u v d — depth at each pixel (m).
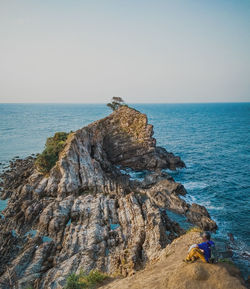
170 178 55.78
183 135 133.88
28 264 27.69
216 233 37.41
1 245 32.28
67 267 25.95
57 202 40.59
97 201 40.94
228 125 184.50
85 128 64.12
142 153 67.69
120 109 76.06
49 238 33.62
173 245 19.38
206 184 57.84
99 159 61.22
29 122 194.75
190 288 8.78
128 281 13.80
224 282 8.57
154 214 35.34
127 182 54.44
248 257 31.19
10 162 76.06
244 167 72.12
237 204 47.44
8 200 48.53
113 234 32.88
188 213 41.53
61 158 50.38
